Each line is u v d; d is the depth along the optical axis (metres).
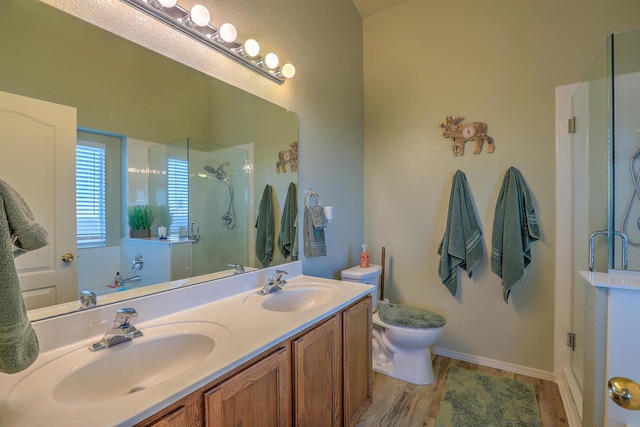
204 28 1.35
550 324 2.07
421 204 2.52
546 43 2.07
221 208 1.52
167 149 1.30
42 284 0.94
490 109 2.25
